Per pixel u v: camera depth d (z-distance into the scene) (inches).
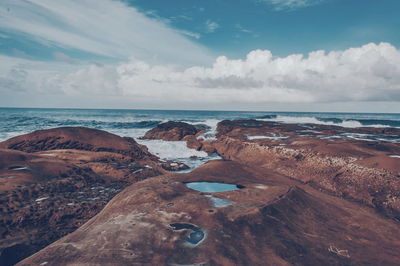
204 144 811.4
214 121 1873.8
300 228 185.5
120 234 158.4
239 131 841.5
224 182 272.1
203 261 138.0
